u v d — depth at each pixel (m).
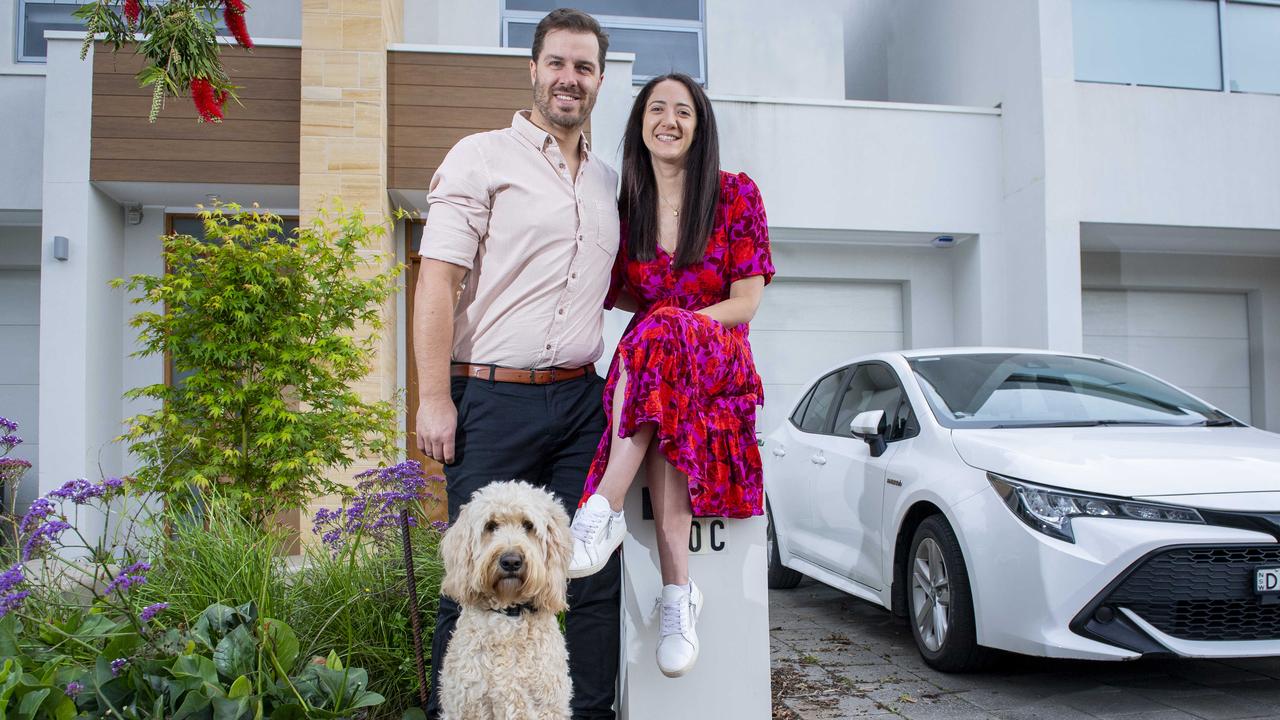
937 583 3.91
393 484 3.11
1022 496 3.44
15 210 7.50
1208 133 8.89
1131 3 9.15
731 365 2.51
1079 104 8.65
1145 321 10.38
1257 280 10.48
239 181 7.14
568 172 2.59
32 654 2.43
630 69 7.69
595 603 2.62
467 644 2.16
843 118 8.88
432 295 2.45
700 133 2.66
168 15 2.67
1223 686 3.69
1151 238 9.43
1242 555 3.17
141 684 2.25
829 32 9.68
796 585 6.07
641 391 2.32
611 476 2.34
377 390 6.81
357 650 3.04
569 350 2.59
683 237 2.61
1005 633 3.43
